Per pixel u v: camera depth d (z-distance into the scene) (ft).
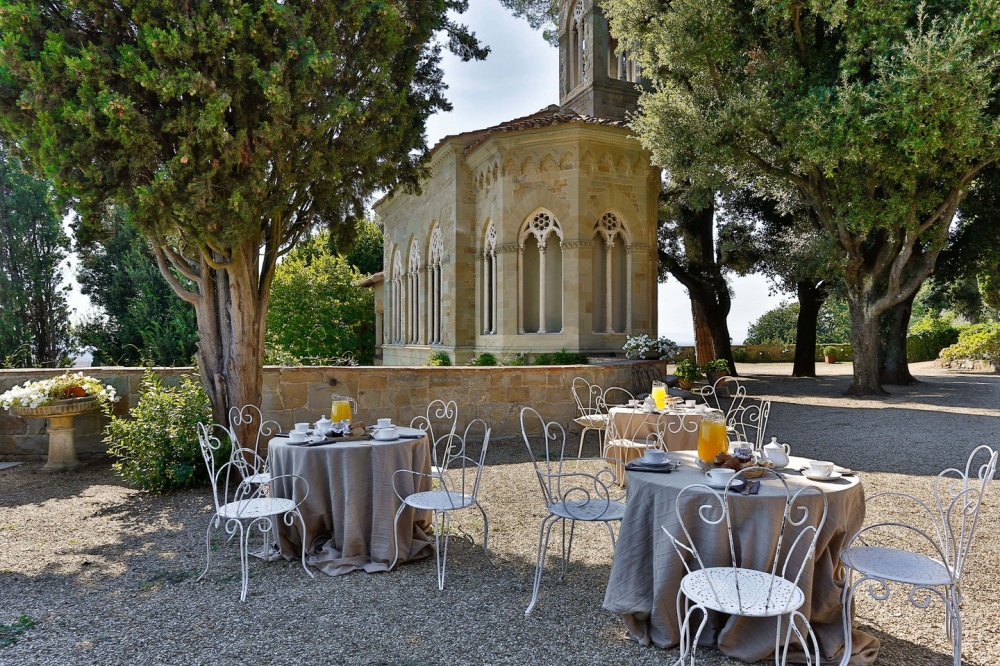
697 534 11.34
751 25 44.70
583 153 49.73
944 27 35.99
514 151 51.11
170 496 23.84
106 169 20.77
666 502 11.61
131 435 24.97
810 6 38.58
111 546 18.26
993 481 24.34
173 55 20.01
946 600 12.04
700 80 48.24
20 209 83.92
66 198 22.03
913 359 112.47
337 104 22.75
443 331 61.57
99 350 85.87
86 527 20.11
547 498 14.98
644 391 42.27
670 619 11.58
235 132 22.44
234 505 15.51
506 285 51.65
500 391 35.14
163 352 82.38
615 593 12.23
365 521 16.52
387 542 16.25
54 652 11.84
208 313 26.07
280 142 22.70
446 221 60.70
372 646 11.96
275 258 27.04
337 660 11.42
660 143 46.42
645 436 24.67
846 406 46.78
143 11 20.43
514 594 14.48
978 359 89.45
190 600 14.29
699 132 44.50
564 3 67.05
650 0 47.75
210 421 25.46
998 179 51.52
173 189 20.61
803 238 57.62
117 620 13.26
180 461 24.64
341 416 19.33
